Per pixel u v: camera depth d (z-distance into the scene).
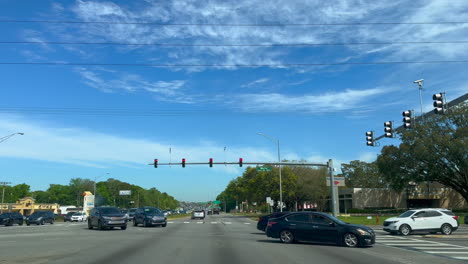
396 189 62.44
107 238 20.97
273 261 12.30
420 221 24.00
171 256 13.39
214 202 165.00
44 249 15.48
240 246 16.84
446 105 17.92
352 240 16.89
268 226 18.78
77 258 12.84
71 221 53.50
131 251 14.82
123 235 23.23
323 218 17.81
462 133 50.53
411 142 55.56
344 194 79.56
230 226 35.56
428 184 74.88
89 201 78.25
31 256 13.34
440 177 57.97
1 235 23.64
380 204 76.44
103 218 28.53
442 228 24.09
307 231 17.75
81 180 140.88
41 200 138.25
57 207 108.44
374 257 13.56
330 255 13.92
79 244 17.55
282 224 18.39
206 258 12.91
